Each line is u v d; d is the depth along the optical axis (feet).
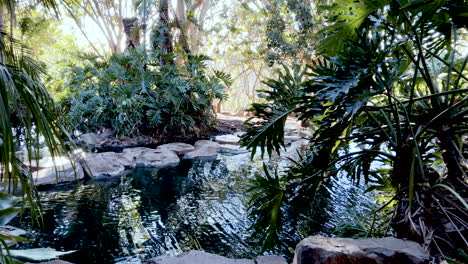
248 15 46.83
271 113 7.34
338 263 4.98
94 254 8.84
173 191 14.73
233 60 57.36
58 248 9.11
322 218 11.41
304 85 5.86
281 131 7.30
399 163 6.73
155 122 26.84
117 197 13.70
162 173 17.98
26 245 9.14
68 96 28.37
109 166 17.71
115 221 11.16
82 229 10.40
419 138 6.64
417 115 6.77
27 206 11.87
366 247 5.30
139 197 13.80
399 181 6.86
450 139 6.56
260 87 56.65
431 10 5.23
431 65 7.98
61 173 15.20
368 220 10.02
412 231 6.08
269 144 7.31
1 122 3.22
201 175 17.65
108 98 27.43
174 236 10.12
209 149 23.57
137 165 19.61
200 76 30.99
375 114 8.26
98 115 25.94
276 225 7.55
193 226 10.91
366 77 5.33
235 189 15.14
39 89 4.03
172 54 30.17
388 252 5.11
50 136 3.85
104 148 24.03
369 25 6.59
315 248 5.18
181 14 37.99
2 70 3.35
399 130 6.54
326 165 7.47
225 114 51.08
